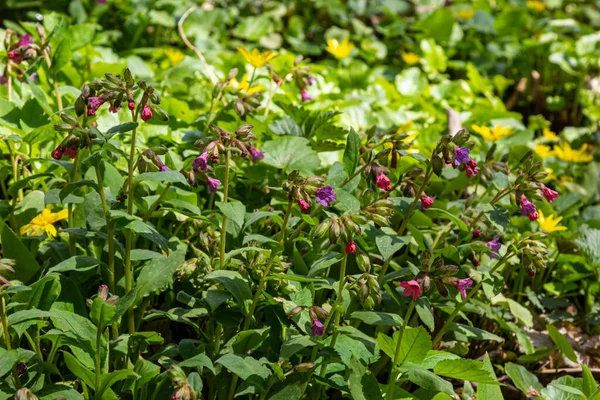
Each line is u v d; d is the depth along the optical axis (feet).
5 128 11.06
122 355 8.07
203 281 8.91
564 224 14.02
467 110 18.90
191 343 8.40
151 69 17.13
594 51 21.66
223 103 12.85
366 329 9.87
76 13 20.80
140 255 8.50
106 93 8.05
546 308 12.96
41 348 9.05
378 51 22.41
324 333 8.61
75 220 9.59
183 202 9.31
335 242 7.73
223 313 8.59
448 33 22.89
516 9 23.99
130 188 8.18
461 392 10.30
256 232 10.96
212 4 23.99
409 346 7.86
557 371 11.34
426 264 7.91
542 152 14.83
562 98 21.29
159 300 10.68
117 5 21.85
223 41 22.26
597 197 15.44
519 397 10.88
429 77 21.30
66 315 7.61
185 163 10.48
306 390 8.76
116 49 21.22
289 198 8.27
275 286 8.87
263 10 24.21
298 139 11.61
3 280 7.26
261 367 7.93
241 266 8.71
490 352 11.49
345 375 8.29
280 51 21.01
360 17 25.02
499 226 9.55
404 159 12.00
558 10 27.40
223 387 8.51
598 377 11.40
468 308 10.05
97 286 9.37
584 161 15.62
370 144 10.43
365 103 16.16
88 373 7.48
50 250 9.69
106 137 7.98
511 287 13.05
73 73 14.80
